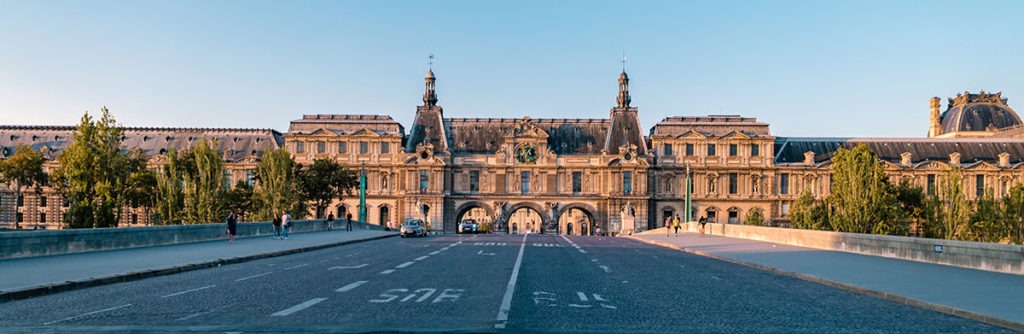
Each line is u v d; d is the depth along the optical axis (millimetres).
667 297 23688
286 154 101125
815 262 38844
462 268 34219
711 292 25469
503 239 77062
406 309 19969
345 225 97188
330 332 16328
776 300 23516
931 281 28453
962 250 35281
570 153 133750
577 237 87875
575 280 28797
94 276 27516
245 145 133875
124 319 18125
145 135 136125
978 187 129000
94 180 99000
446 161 131125
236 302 21312
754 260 40625
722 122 133625
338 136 130875
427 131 134500
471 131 136625
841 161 99000
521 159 132125
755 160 131750
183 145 134125
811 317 19812
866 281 28406
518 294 23641
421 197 129625
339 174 112500
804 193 111562
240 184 107875
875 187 94812
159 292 24109
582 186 131875
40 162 118438
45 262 34125
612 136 134375
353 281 27703
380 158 131375
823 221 104250
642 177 130375
